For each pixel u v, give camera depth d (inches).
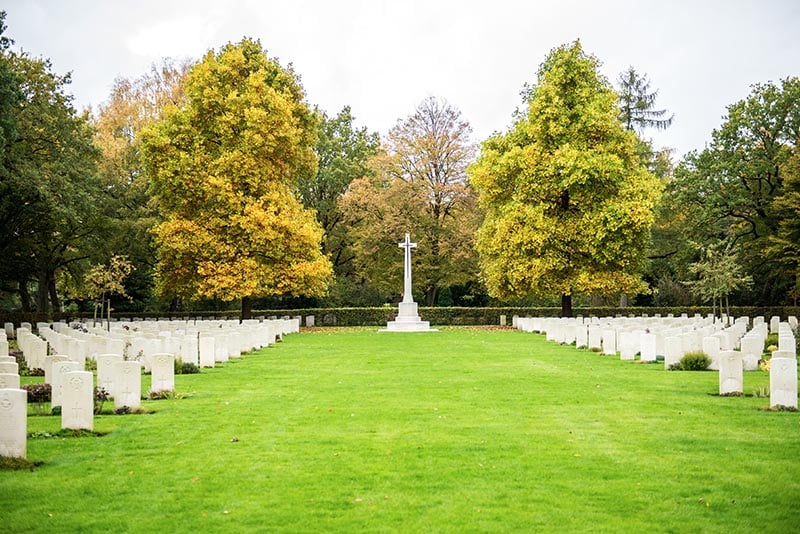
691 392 696.4
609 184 1702.8
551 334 1439.5
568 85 1753.2
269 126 1632.6
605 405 623.2
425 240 2246.6
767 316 2003.0
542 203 1718.8
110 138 2084.2
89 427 516.1
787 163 1806.1
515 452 452.8
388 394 695.1
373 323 2194.9
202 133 1692.9
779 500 357.7
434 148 2282.2
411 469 415.5
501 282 1819.6
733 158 1924.2
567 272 1769.2
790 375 591.5
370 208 2201.0
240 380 809.5
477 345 1318.9
